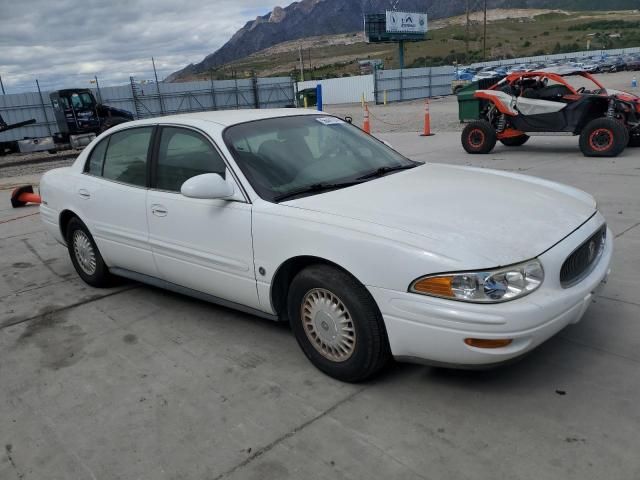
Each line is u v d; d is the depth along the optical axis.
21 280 5.36
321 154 3.79
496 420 2.68
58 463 2.63
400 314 2.72
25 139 22.70
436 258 2.61
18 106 31.12
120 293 4.78
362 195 3.26
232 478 2.44
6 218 8.29
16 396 3.24
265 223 3.21
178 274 3.90
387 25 60.28
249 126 3.77
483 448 2.49
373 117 25.36
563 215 3.08
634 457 2.38
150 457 2.62
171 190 3.85
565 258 2.75
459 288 2.56
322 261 3.07
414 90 45.16
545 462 2.38
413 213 2.96
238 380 3.22
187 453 2.62
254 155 3.55
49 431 2.88
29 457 2.69
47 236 6.98
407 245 2.70
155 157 3.98
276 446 2.62
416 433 2.63
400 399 2.91
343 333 3.01
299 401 2.97
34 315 4.44
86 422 2.93
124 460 2.61
